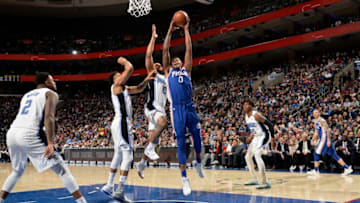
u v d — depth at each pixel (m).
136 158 13.85
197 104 21.14
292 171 9.41
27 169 12.31
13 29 32.28
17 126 3.34
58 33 32.94
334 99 13.62
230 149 11.38
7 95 29.25
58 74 30.30
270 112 14.45
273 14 20.38
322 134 8.07
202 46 27.00
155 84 5.07
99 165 14.64
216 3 28.23
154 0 28.00
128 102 4.62
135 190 5.64
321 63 19.81
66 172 3.37
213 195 4.91
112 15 31.14
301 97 15.27
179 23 4.81
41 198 4.85
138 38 30.03
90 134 20.83
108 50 29.03
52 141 3.30
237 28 22.02
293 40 19.91
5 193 3.42
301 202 4.22
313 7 18.53
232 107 17.52
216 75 26.31
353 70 16.66
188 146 11.93
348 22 19.19
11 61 29.44
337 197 4.62
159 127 4.96
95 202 4.48
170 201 4.41
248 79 22.19
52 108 3.37
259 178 7.50
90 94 30.48
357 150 9.31
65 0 28.38
